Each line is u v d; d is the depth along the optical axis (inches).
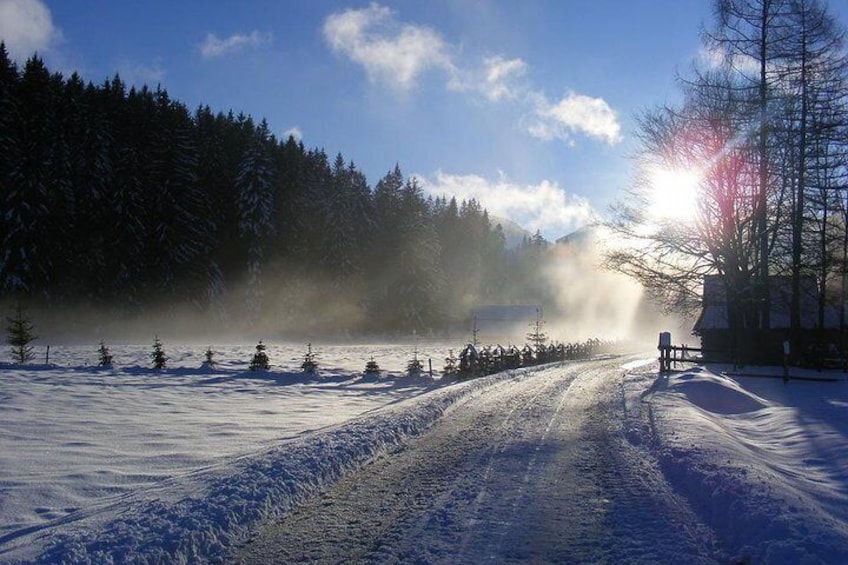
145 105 2161.7
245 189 2191.2
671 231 1125.7
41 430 479.5
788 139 1050.1
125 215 1831.9
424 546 238.1
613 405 612.7
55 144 1763.0
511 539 245.4
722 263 1115.3
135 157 1913.1
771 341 1240.2
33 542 232.2
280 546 239.3
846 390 759.1
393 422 478.6
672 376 862.5
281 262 2341.3
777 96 1063.0
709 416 545.0
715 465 329.7
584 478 336.5
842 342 1190.9
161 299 1911.9
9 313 1515.7
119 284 1819.6
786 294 1161.4
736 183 1080.2
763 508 253.9
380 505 289.9
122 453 407.2
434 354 1627.7
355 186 2775.6
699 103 1102.4
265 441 451.8
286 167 2551.7
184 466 373.4
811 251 1111.6
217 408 624.7
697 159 1095.0
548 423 511.5
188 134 2079.2
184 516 254.8
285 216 2427.4
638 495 304.5
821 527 233.9
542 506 287.4
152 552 220.5
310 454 362.6
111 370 924.0
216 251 2202.3
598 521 266.7
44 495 313.9
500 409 590.2
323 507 287.1
